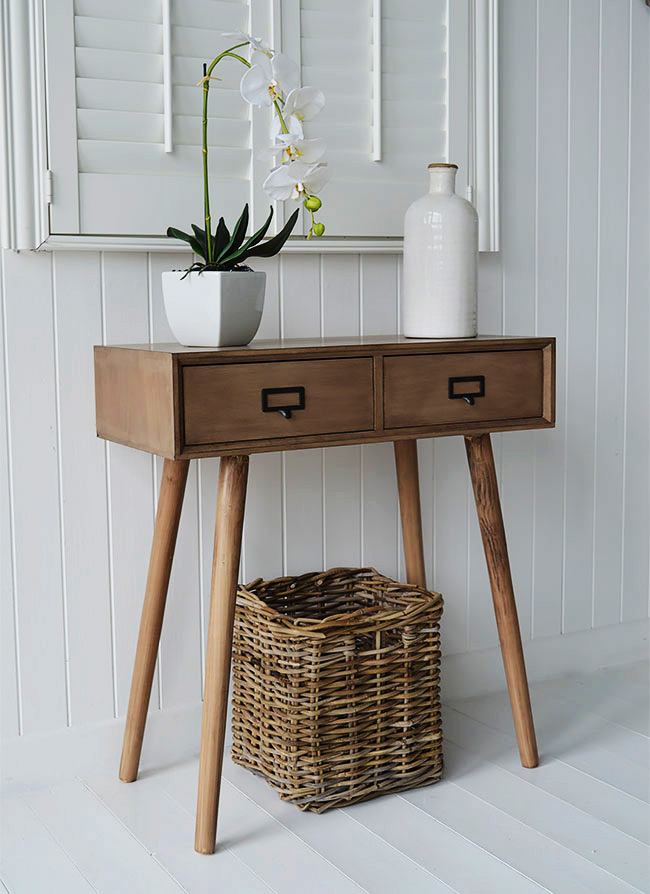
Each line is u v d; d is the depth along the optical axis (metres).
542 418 1.86
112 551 1.93
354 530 2.18
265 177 1.95
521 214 2.28
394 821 1.74
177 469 1.81
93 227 1.81
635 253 2.47
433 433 1.74
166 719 2.00
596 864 1.59
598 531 2.50
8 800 1.84
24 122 1.74
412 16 2.08
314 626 1.71
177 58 1.85
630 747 2.03
